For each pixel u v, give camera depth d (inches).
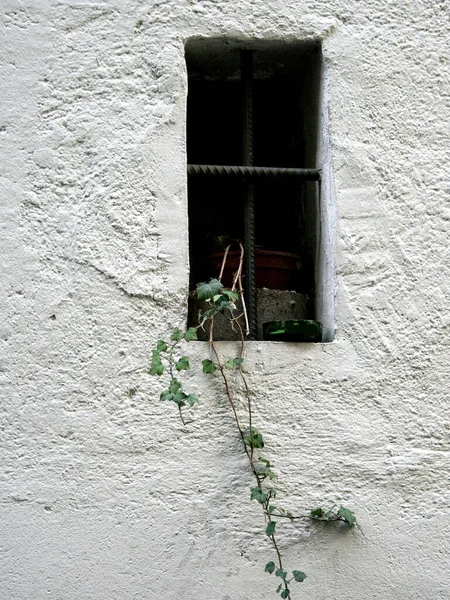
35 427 107.5
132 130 114.8
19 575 104.2
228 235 137.3
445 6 123.0
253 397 110.6
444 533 110.0
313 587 107.1
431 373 113.7
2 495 105.7
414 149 118.9
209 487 108.0
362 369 112.7
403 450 111.4
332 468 110.0
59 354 109.3
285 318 121.3
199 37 118.4
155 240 112.7
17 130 113.8
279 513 108.0
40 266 111.0
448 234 117.3
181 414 108.9
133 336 110.3
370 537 109.0
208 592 105.7
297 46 122.0
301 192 132.3
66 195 112.8
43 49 116.0
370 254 115.6
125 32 117.1
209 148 141.5
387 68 120.4
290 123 138.7
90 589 104.6
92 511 106.3
